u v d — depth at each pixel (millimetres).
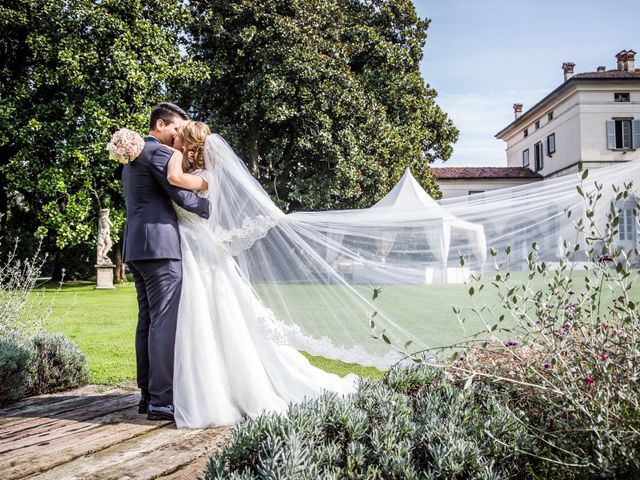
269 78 15766
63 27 15883
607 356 2111
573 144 29578
